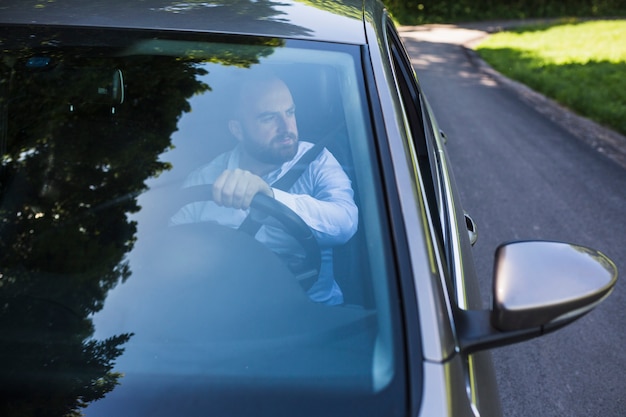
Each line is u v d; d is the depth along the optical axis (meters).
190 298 1.67
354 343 1.52
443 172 2.87
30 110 2.01
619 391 3.60
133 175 1.91
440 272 1.62
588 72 15.25
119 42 2.05
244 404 1.44
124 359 1.54
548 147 8.51
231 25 2.09
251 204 1.84
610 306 4.48
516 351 3.89
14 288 1.70
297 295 1.67
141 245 1.77
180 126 1.97
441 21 31.72
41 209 1.86
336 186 1.80
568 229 5.76
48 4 2.18
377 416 1.38
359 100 1.90
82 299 1.67
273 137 1.92
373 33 2.17
